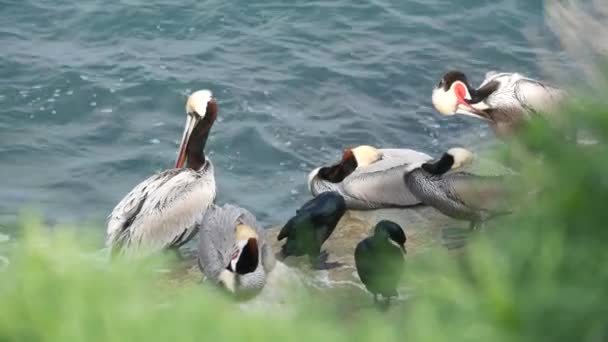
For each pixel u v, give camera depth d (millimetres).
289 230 14156
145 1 25406
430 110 22000
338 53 24062
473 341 3000
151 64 23203
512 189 3670
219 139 20734
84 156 20188
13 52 23328
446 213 15594
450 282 3154
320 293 13164
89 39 24219
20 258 3443
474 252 3164
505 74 19141
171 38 24406
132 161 20125
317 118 21703
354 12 25625
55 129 20969
